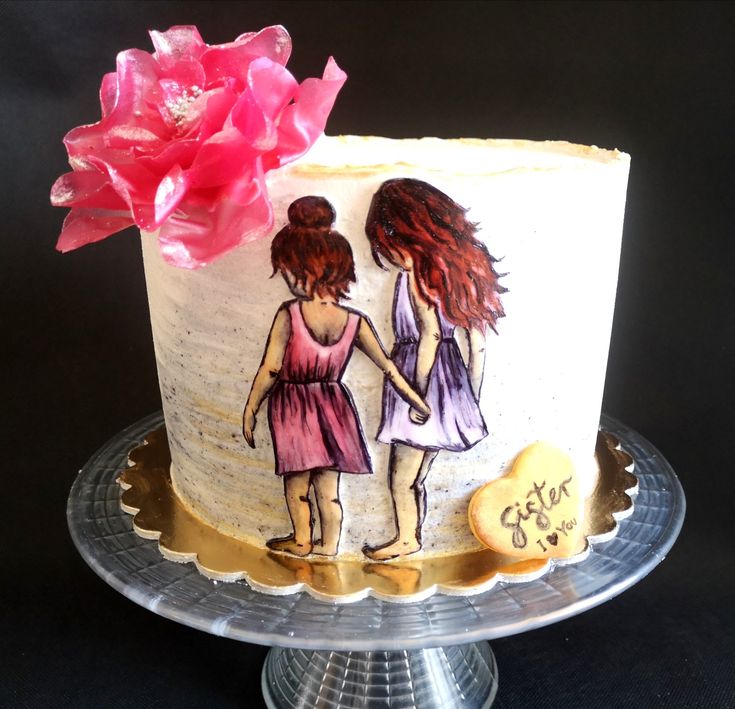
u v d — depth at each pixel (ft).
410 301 0.98
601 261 1.09
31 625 1.59
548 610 1.01
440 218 0.95
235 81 0.91
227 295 1.02
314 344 1.00
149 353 1.97
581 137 1.82
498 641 1.59
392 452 1.04
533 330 1.05
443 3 1.79
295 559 1.11
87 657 1.53
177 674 1.50
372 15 1.81
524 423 1.09
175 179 0.86
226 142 0.86
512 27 1.79
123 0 1.75
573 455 1.18
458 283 0.98
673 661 1.53
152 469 1.37
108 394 1.96
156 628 1.60
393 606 1.02
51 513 1.83
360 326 0.99
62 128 1.79
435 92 1.86
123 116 0.92
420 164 1.11
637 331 1.92
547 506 1.10
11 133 1.76
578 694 1.45
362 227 0.95
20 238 1.83
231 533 1.16
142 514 1.22
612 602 1.68
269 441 1.07
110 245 1.89
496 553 1.11
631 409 1.96
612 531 1.16
